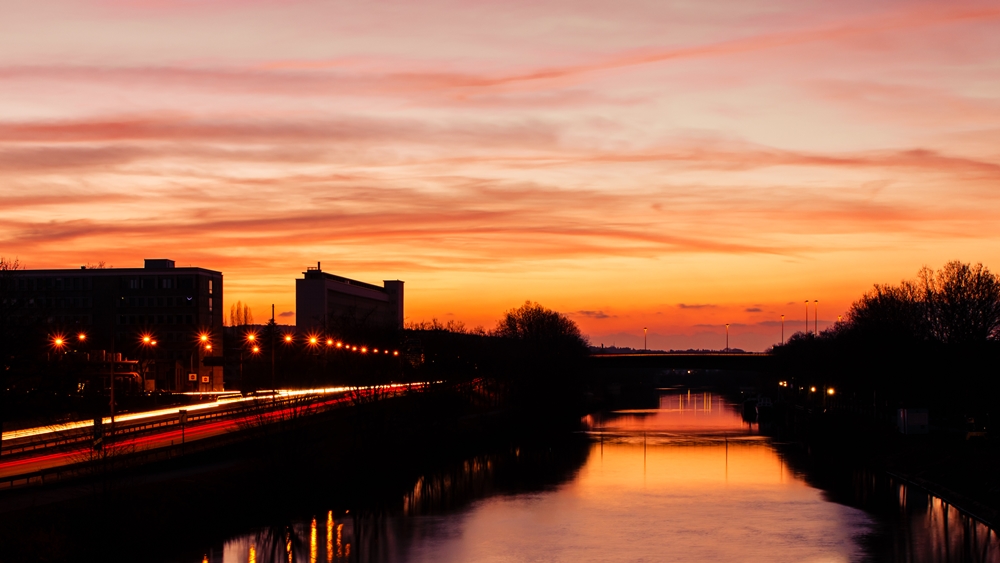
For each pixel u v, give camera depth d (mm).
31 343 92938
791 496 107562
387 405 136375
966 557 78562
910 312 165125
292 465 92375
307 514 94188
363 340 197750
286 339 163000
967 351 143250
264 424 95500
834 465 134000
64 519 66250
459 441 152875
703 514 96750
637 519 94250
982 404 140375
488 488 113062
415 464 126438
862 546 82562
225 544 80062
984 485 101375
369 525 90312
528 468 130750
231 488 86062
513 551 80625
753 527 90188
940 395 150125
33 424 121625
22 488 72750
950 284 156125
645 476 123188
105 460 70688
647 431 188250
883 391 163250
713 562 77000
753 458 142125
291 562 75938
